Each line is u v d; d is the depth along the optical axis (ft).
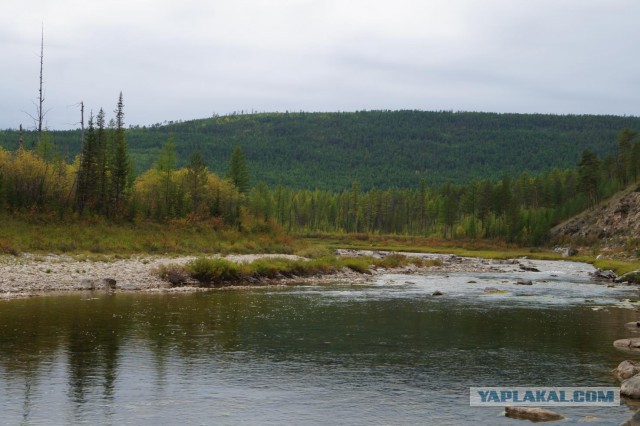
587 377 62.54
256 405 51.88
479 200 565.94
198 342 77.00
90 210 249.34
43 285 127.44
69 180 272.10
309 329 88.53
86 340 75.66
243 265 166.50
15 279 129.59
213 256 211.00
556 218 513.45
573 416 50.39
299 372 63.21
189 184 317.83
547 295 142.82
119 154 270.67
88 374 60.08
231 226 294.87
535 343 80.23
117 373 60.85
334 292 140.15
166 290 133.59
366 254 316.19
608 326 94.79
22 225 204.44
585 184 489.67
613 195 475.72
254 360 68.13
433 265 258.78
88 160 254.27
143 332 82.23
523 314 107.65
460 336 84.89
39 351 69.00
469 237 538.47
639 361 69.51
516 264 294.87
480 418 49.47
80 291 125.08
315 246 305.73
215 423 46.98
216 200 317.01
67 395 53.16
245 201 405.18
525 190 616.80
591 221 448.24
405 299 128.57
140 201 288.30
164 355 69.05
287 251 266.36
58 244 187.32
